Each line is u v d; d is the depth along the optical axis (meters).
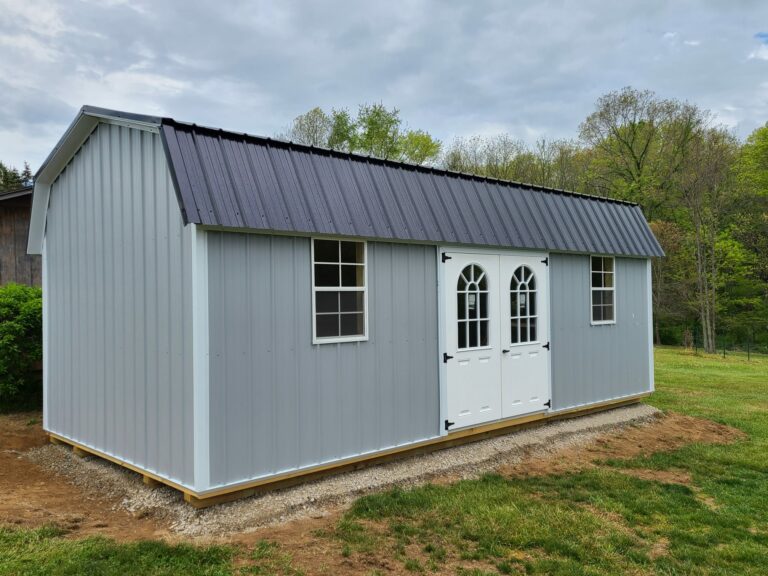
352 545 3.97
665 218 28.05
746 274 27.03
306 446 5.06
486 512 4.73
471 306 6.72
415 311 6.07
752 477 6.11
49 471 5.95
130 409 5.29
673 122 26.97
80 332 6.20
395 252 5.87
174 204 4.66
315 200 5.12
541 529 4.43
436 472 5.77
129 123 5.09
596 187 28.53
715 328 26.95
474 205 6.76
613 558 4.00
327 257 5.31
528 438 7.09
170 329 4.71
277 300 4.88
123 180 5.40
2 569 3.36
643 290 9.53
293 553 3.80
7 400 8.54
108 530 4.20
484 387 6.82
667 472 6.26
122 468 5.69
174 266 4.66
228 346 4.54
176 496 4.76
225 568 3.52
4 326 7.84
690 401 10.59
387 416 5.77
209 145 4.67
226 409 4.51
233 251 4.59
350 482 5.25
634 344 9.27
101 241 5.79
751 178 26.92
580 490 5.48
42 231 7.05
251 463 4.66
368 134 27.31
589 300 8.38
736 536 4.51
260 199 4.70
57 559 3.52
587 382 8.30
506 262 7.11
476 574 3.63
